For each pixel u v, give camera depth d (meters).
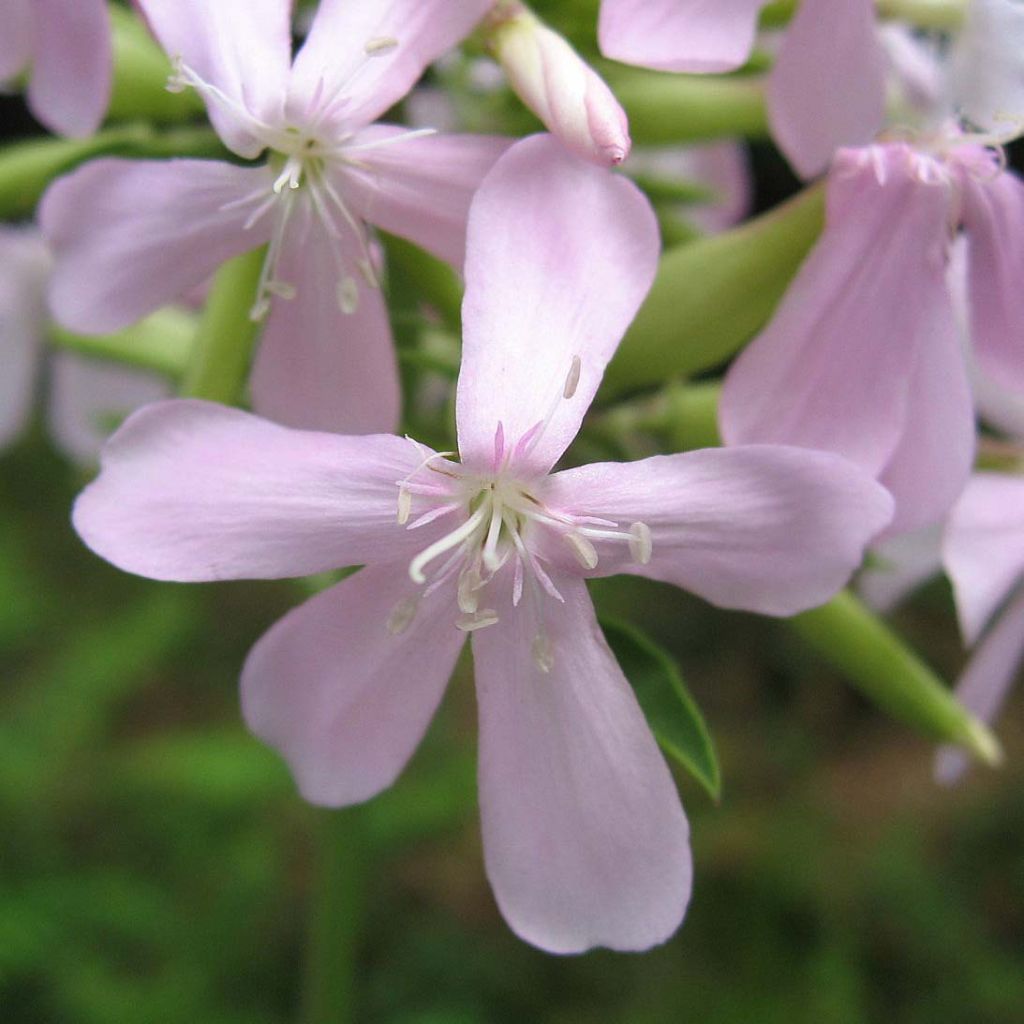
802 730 0.22
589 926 0.07
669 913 0.06
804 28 0.07
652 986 0.18
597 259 0.06
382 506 0.06
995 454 0.09
